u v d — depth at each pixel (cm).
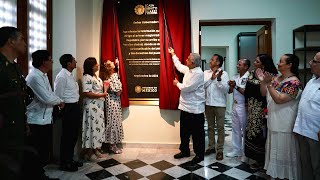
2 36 173
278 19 371
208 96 345
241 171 296
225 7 373
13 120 142
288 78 229
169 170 300
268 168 243
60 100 257
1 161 63
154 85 384
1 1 231
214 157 345
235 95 333
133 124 390
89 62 315
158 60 380
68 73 290
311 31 368
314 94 204
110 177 279
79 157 338
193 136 326
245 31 657
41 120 246
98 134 319
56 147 323
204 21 388
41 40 302
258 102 290
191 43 377
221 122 339
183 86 316
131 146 389
